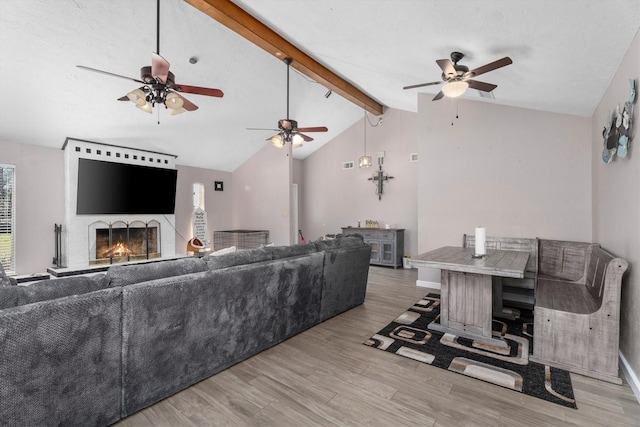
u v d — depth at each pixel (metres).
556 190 3.86
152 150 5.79
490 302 2.83
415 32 2.66
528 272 3.69
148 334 1.85
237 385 2.14
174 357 2.00
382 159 6.90
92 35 3.31
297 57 3.97
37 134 4.49
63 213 4.98
